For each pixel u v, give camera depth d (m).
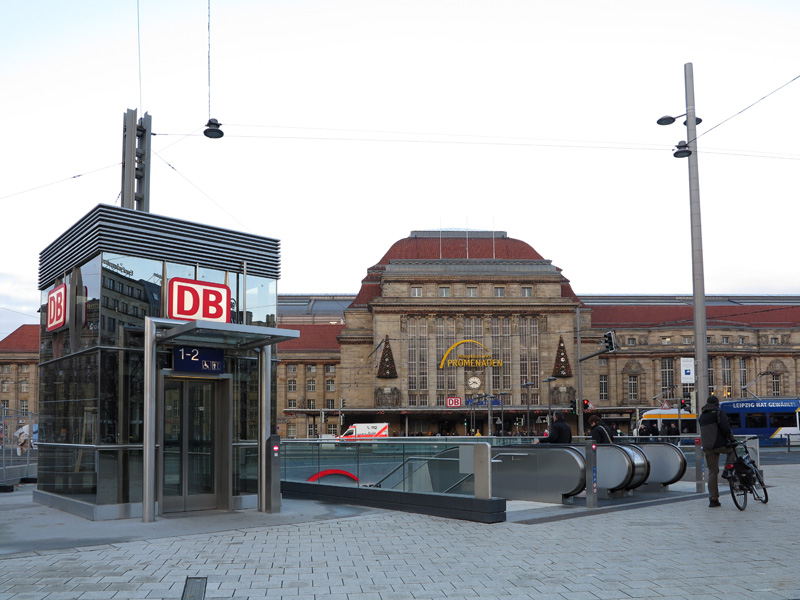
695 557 10.16
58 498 16.81
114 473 15.23
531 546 11.27
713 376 109.62
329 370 118.81
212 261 17.45
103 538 12.52
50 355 18.47
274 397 18.02
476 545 11.45
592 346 108.88
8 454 27.09
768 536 11.76
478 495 14.16
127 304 15.86
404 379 101.06
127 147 19.02
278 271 18.83
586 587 8.57
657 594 8.18
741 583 8.63
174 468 15.97
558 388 101.00
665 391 100.94
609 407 104.69
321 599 8.20
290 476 19.64
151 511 14.43
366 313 108.44
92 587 8.79
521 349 102.44
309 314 133.88
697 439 19.19
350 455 17.80
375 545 11.59
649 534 12.15
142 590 8.64
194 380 16.45
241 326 14.41
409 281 103.38
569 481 16.30
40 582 9.07
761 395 110.50
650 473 19.44
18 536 12.80
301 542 11.95
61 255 17.98
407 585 8.83
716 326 111.44
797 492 18.47
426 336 102.31
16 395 124.44
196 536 12.70
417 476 16.05
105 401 15.30
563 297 106.50
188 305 16.72
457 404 99.62
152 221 16.48
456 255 109.44
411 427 102.38
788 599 7.91
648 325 113.56
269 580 9.14
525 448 17.34
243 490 16.84
